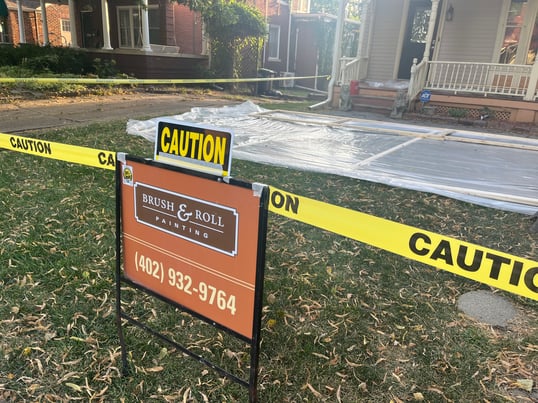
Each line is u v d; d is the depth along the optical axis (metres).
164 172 1.71
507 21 10.16
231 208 1.54
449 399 1.96
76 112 8.22
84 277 2.79
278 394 1.99
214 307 1.70
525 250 3.32
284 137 6.84
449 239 1.88
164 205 1.76
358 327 2.44
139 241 1.91
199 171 1.60
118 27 16.12
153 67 13.85
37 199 3.93
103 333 2.33
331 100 11.81
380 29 12.03
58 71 13.23
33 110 8.16
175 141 1.70
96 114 8.12
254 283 1.55
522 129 8.91
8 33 20.92
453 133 7.92
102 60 14.53
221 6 14.02
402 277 2.95
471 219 3.88
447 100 10.21
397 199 4.31
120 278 2.04
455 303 2.67
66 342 2.25
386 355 2.23
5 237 3.22
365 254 3.23
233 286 1.62
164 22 14.77
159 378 2.06
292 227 3.64
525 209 3.98
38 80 9.49
